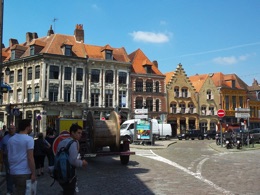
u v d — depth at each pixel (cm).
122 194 888
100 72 4819
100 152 1455
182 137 4728
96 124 1480
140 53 5606
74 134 621
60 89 4478
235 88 6347
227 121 6150
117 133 1497
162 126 4394
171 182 1071
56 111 4416
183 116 5644
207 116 5928
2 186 1031
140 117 3048
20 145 579
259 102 6719
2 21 1906
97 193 902
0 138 1176
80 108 4578
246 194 875
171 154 2138
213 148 2675
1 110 4878
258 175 1216
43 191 942
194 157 1934
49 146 1229
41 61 4412
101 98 4784
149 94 5256
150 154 2120
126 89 5012
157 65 5778
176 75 5684
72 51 4675
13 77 4812
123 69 5016
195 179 1130
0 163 1214
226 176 1195
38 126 4275
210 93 6053
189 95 5756
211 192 904
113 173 1279
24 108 4562
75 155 591
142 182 1072
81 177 1180
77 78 4641
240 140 2634
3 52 5134
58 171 584
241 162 1658
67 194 598
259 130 3481
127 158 1552
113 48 5250
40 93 4381
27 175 577
